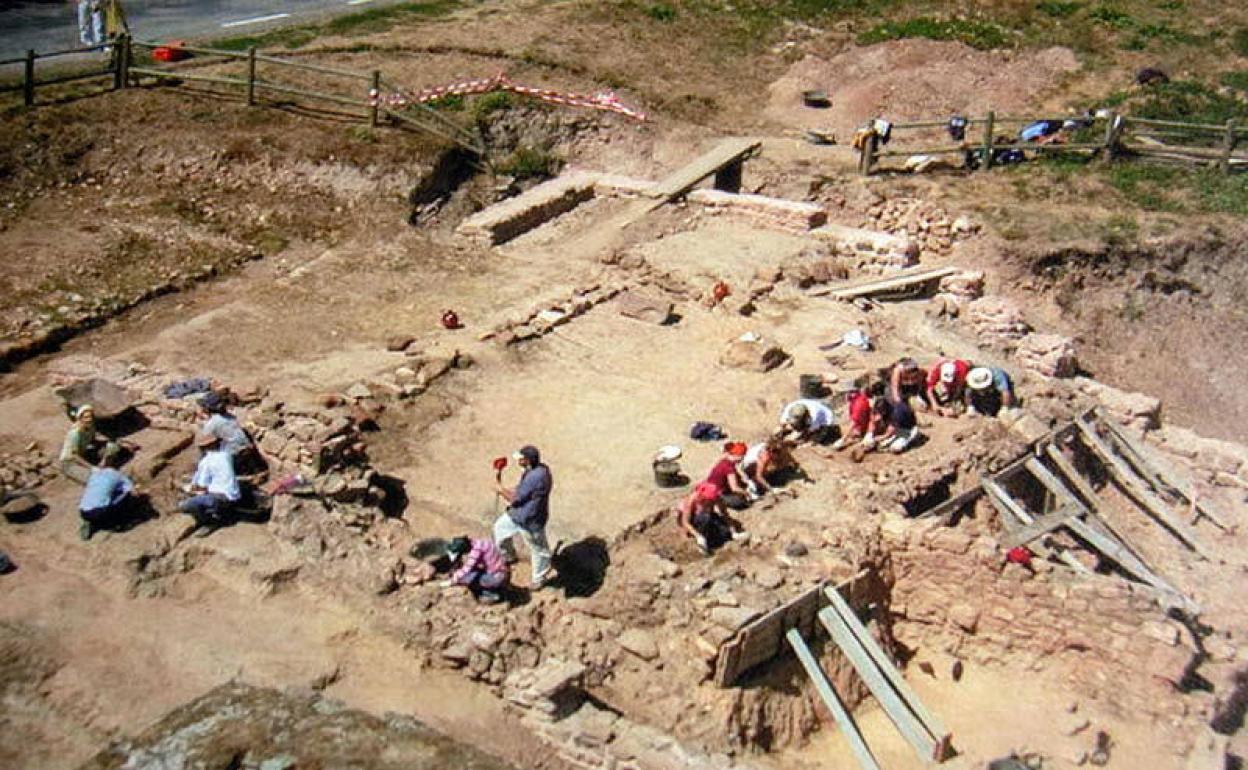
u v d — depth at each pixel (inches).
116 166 1385.3
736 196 1387.8
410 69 1592.0
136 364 1051.9
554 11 1772.9
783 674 835.4
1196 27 1755.7
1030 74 1683.1
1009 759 820.0
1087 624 877.8
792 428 1011.3
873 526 920.9
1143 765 834.2
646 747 731.4
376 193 1384.1
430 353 1112.8
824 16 1802.4
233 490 863.7
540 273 1269.7
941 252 1378.0
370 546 855.1
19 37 1642.5
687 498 925.2
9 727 737.6
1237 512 1073.5
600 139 1550.2
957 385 1071.0
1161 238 1359.5
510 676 771.4
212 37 1660.9
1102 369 1294.3
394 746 723.4
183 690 762.2
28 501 880.3
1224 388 1300.4
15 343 1111.0
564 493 949.8
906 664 908.6
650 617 831.7
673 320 1186.0
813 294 1242.0
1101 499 1075.9
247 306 1196.5
